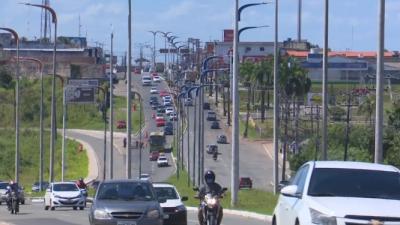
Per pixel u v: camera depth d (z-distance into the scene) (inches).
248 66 6692.9
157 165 5772.6
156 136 6323.8
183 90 5703.7
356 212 785.6
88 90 5940.0
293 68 5620.1
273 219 994.7
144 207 1317.7
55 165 5762.8
